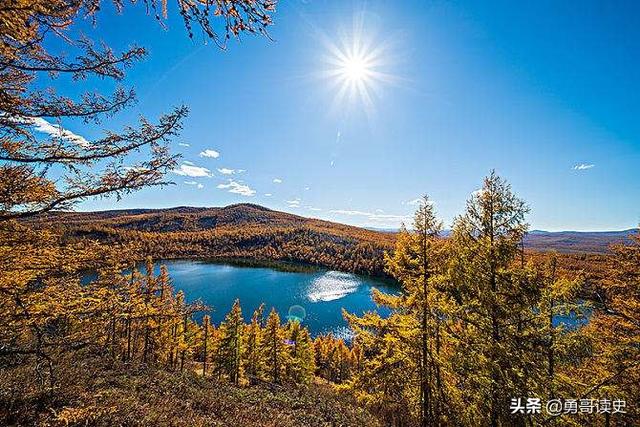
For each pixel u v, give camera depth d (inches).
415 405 515.2
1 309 233.3
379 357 532.7
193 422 451.8
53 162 189.5
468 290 440.1
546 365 424.2
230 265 6806.1
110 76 180.7
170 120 199.9
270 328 1657.2
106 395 442.6
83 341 298.8
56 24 142.2
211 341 1868.8
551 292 415.2
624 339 522.9
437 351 492.1
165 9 112.5
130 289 345.7
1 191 196.1
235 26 114.5
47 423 286.7
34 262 239.3
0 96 153.7
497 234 450.9
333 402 869.2
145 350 1259.2
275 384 1178.0
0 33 134.9
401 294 519.2
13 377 363.9
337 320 3144.7
